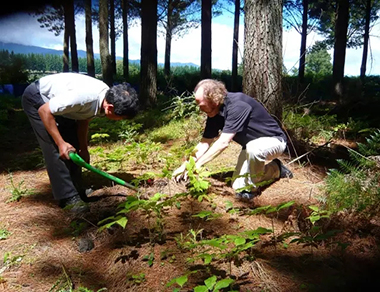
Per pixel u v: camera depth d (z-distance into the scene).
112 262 2.53
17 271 2.45
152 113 8.91
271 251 2.57
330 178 3.43
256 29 4.72
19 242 2.79
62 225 3.06
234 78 17.39
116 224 2.95
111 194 3.61
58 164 3.15
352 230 2.74
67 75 2.99
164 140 6.03
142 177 3.51
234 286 2.20
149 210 3.11
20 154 5.86
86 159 3.51
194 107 6.77
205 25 13.87
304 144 5.13
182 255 2.53
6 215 3.25
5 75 17.50
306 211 2.93
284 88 5.47
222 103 3.18
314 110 8.40
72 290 2.25
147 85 10.48
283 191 3.64
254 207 3.28
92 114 2.99
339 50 12.96
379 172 3.40
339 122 7.24
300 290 2.16
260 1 4.65
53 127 2.85
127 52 22.12
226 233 2.81
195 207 3.25
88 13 17.02
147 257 2.53
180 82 19.44
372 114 8.00
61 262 2.54
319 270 2.35
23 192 3.74
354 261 2.44
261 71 4.79
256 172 3.40
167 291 2.20
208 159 3.22
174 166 4.23
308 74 21.19
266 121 3.36
